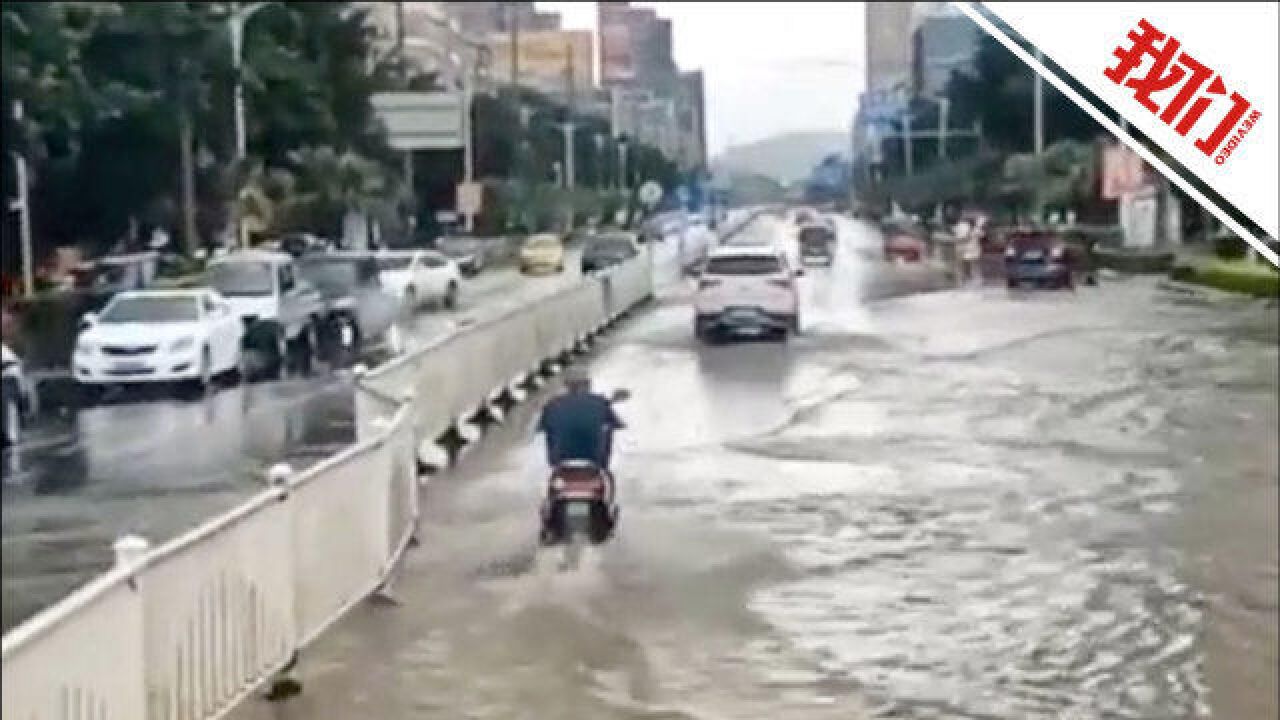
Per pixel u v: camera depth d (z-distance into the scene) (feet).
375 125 247.91
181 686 26.81
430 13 443.32
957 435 70.08
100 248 191.83
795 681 33.45
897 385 89.20
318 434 76.43
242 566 30.07
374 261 145.07
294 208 213.05
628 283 153.07
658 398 84.28
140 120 163.32
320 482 35.63
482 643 36.04
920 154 429.38
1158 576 42.98
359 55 235.40
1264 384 88.28
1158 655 35.58
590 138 460.14
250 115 196.44
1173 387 87.35
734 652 35.63
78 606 21.89
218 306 106.01
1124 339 117.08
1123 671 34.37
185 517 54.85
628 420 75.31
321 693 31.94
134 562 24.48
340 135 226.17
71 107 136.26
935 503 53.88
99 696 22.75
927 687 33.12
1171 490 55.93
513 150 364.17
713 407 80.43
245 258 119.44
